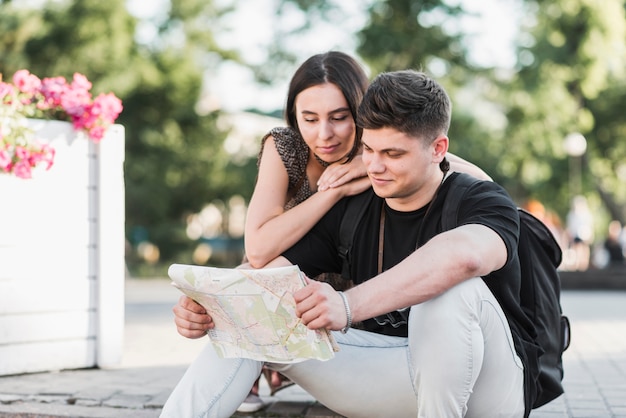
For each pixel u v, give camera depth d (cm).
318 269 292
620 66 2188
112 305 487
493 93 2280
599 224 3048
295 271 237
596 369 490
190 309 259
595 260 2166
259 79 2247
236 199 2903
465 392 244
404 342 272
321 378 269
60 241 466
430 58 2106
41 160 444
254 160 2625
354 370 266
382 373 264
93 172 481
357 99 301
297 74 306
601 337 670
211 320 260
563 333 291
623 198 2944
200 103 2667
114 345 489
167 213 2711
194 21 2612
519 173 2444
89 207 480
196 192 2748
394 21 2138
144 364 503
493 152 2288
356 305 236
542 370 273
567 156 2406
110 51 2341
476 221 248
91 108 470
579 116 2248
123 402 372
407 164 254
